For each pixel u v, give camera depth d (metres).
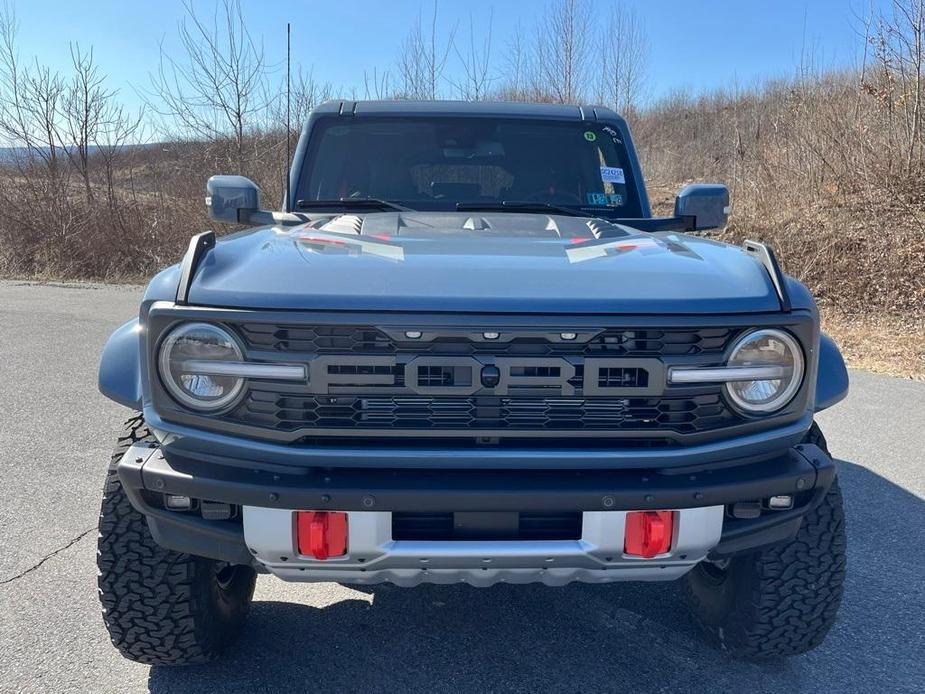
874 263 9.91
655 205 14.54
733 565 2.67
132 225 14.49
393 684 2.59
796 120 13.84
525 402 2.08
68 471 4.41
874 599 3.14
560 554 2.11
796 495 2.29
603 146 3.80
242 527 2.19
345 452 2.05
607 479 2.11
